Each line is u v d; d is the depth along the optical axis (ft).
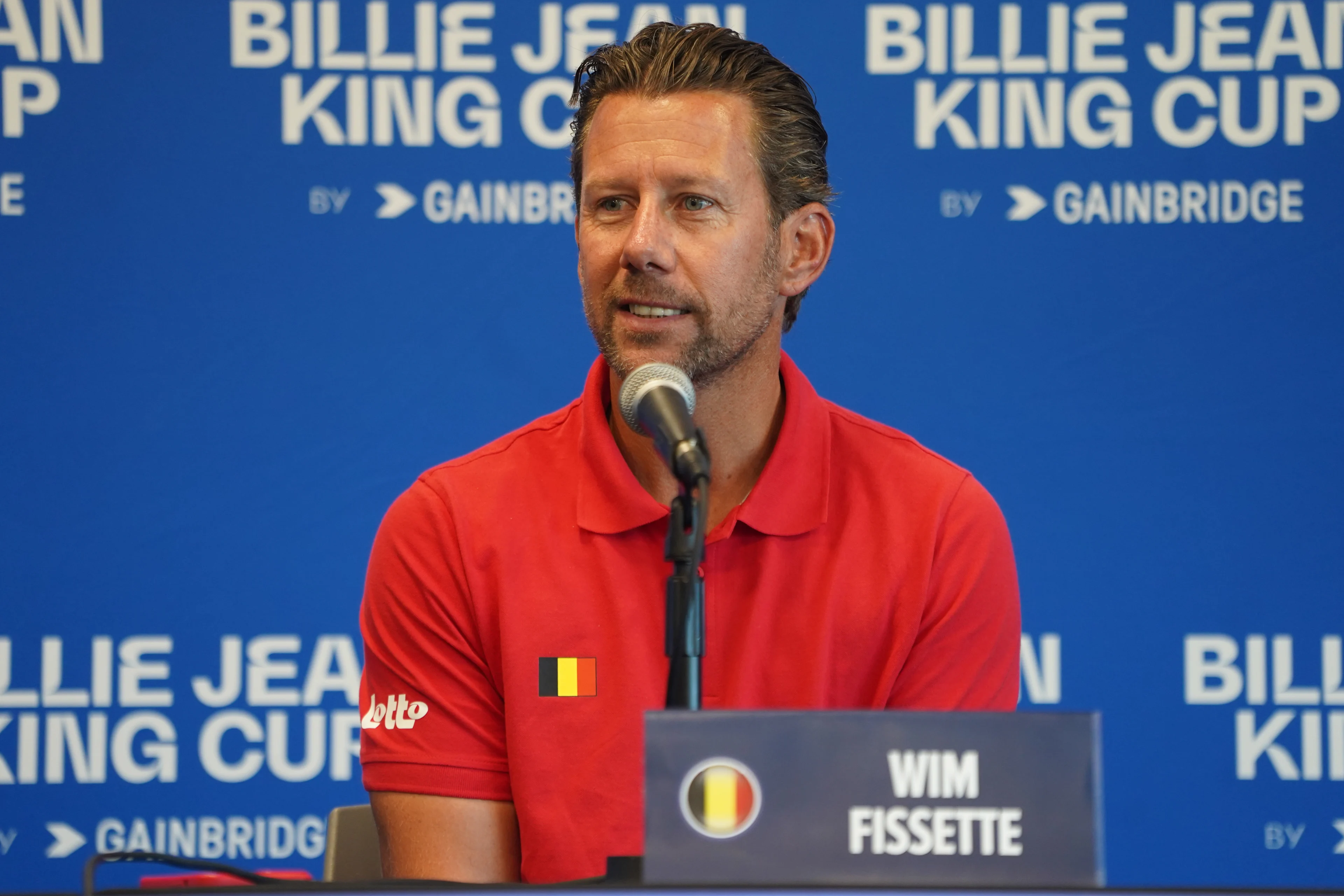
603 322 18.83
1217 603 32.71
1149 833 32.32
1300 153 33.09
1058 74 33.22
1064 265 33.14
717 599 19.58
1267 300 33.09
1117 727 32.50
